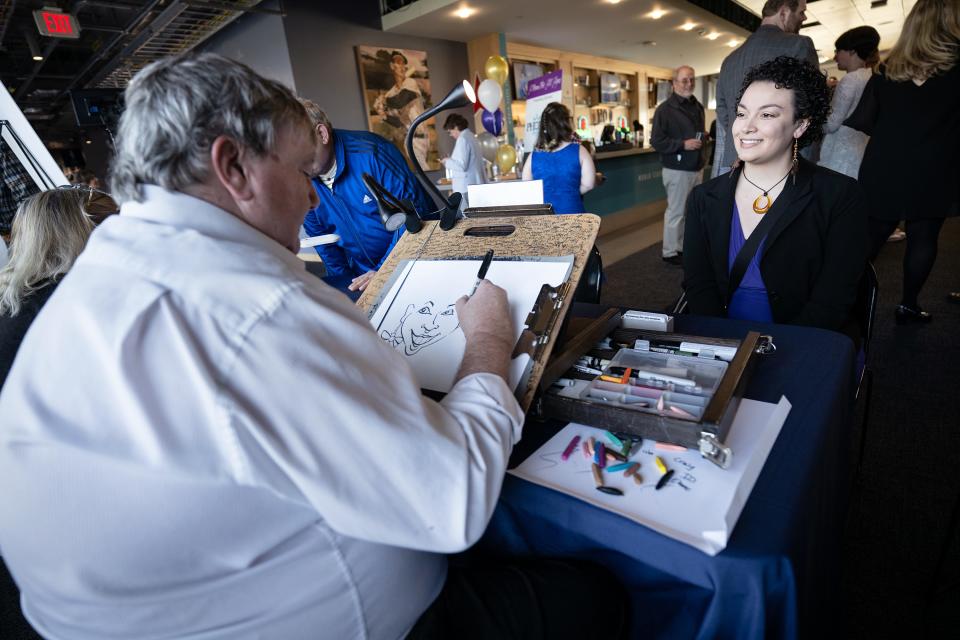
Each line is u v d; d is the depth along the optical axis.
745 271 1.28
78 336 0.40
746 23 7.70
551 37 6.58
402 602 0.55
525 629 0.62
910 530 1.25
